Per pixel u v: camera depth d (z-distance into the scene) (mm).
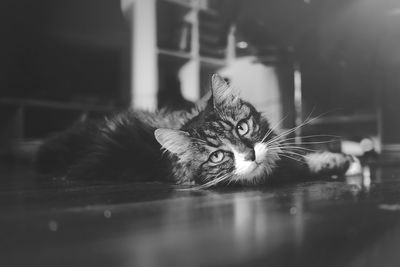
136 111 545
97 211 238
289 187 370
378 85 749
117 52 982
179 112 511
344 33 700
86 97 977
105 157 480
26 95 931
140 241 164
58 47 938
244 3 741
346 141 708
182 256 142
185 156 428
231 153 404
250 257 141
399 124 782
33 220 212
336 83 702
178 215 222
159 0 909
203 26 887
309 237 167
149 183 438
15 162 839
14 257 143
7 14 879
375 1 689
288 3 695
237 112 428
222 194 324
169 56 940
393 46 721
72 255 144
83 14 928
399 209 229
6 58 902
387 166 597
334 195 293
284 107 654
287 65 695
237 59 788
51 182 456
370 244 157
